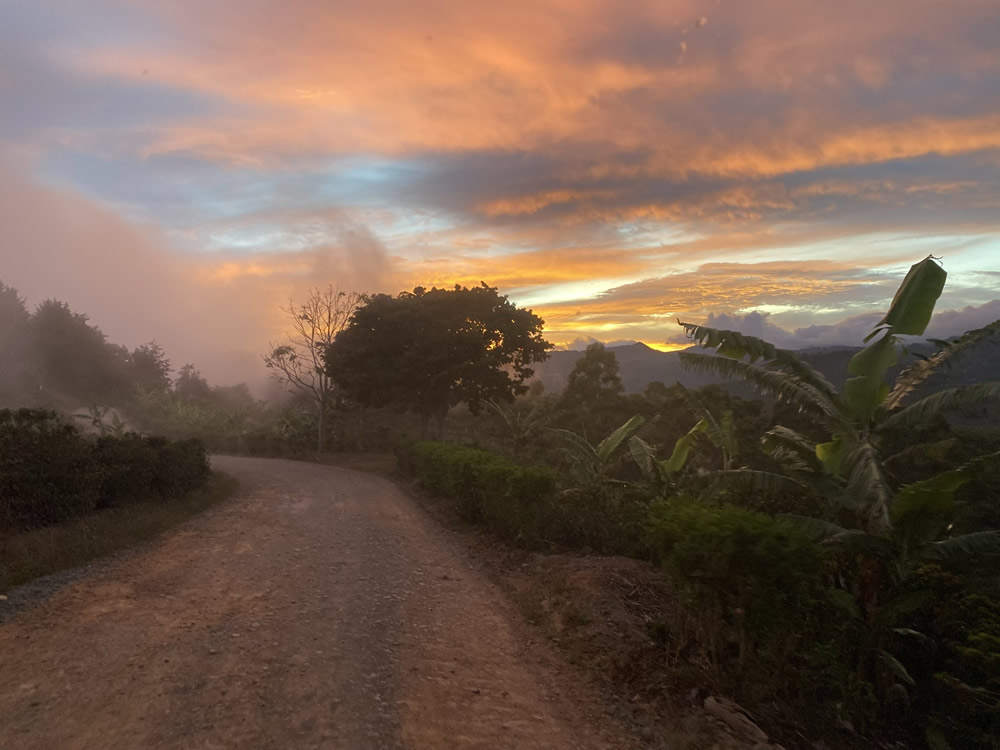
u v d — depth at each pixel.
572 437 12.71
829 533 5.11
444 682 4.95
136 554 8.48
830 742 4.51
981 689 4.61
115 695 4.28
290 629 5.82
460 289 28.69
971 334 5.74
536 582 7.87
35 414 9.98
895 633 5.21
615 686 5.08
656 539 5.17
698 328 6.78
